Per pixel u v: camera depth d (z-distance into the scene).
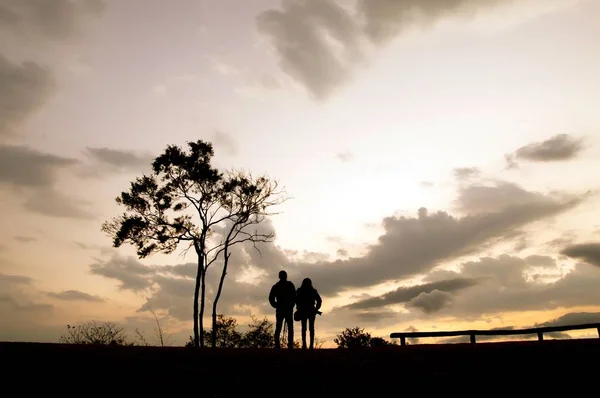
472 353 10.53
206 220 28.45
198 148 28.55
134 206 27.98
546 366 9.09
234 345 31.78
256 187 28.88
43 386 8.04
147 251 27.88
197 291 26.97
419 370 9.28
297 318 15.06
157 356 10.41
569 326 15.05
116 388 8.14
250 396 7.96
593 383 8.12
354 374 9.12
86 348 11.07
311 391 8.20
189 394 7.97
